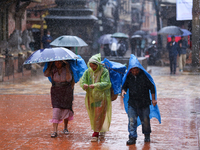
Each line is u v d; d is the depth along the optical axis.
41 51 10.56
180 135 10.95
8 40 35.25
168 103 17.11
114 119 13.51
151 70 38.31
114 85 10.55
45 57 10.26
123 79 10.02
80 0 43.72
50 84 25.33
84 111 15.25
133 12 120.44
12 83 25.73
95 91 10.20
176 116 13.96
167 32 38.28
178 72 36.09
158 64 46.91
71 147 9.63
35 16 53.22
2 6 33.47
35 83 25.89
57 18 43.00
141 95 9.86
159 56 48.25
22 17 38.72
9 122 12.95
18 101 17.80
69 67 10.91
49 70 10.94
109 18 71.06
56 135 10.83
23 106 16.38
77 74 10.99
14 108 15.83
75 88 23.38
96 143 10.09
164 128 11.92
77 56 10.81
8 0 33.09
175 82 26.55
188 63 43.59
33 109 15.62
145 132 10.09
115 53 42.19
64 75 10.72
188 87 23.44
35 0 37.22
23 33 38.81
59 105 10.70
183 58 36.56
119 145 9.86
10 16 36.12
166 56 52.09
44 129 11.85
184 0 39.28
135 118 9.99
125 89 10.14
